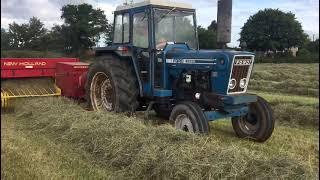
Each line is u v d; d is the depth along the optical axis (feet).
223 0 22.63
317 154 23.26
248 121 26.43
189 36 28.17
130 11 28.09
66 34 145.07
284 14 204.64
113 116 25.07
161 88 26.63
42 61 34.40
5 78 33.17
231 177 16.70
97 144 21.42
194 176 16.92
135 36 27.81
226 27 22.82
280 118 34.27
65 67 33.04
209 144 19.45
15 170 18.25
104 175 18.20
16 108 31.58
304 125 32.89
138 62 27.48
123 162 19.49
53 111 28.17
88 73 29.99
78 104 31.37
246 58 24.09
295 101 40.70
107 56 29.22
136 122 23.70
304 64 129.80
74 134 23.36
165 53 26.53
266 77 73.05
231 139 26.22
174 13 27.43
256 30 204.13
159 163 18.13
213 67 24.03
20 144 22.43
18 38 155.12
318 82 61.67
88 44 142.61
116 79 27.22
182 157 18.02
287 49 204.54
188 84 25.46
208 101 24.34
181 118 24.09
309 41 213.25
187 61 25.35
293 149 24.20
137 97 27.78
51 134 24.80
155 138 20.57
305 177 16.66
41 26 156.04
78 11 143.54
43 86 34.91
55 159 20.11
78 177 17.83
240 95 23.80
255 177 16.63
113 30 30.09
